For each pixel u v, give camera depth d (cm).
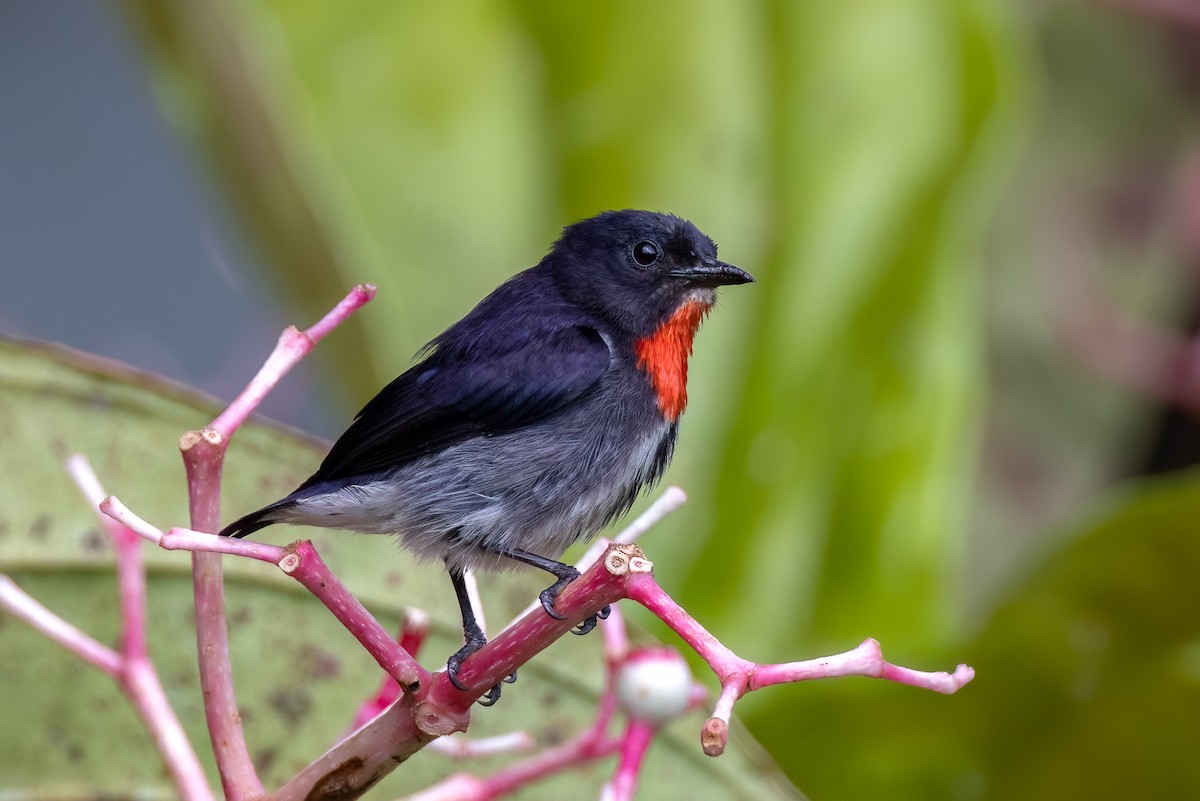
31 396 257
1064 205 271
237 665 258
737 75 266
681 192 265
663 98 266
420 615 254
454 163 265
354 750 251
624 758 253
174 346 271
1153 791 261
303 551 251
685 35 266
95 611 258
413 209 265
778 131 265
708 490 265
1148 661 260
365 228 263
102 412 257
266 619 258
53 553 257
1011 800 261
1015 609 260
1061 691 260
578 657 258
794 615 264
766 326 265
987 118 265
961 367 265
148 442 257
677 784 257
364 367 264
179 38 262
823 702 260
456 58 265
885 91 265
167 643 258
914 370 265
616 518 259
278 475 258
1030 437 270
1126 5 270
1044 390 270
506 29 266
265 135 262
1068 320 270
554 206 265
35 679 257
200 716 258
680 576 264
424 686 251
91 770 258
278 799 252
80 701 258
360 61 265
